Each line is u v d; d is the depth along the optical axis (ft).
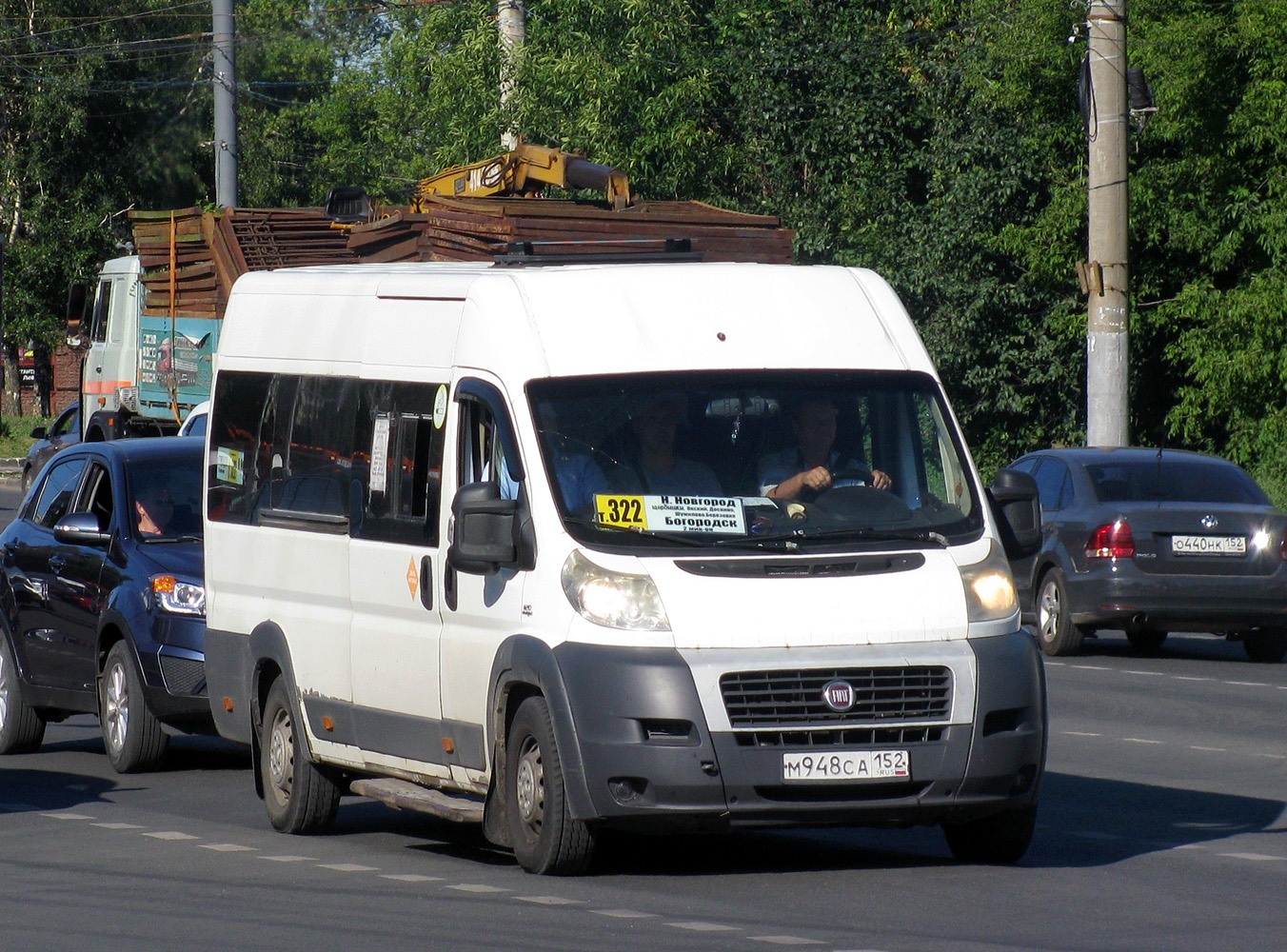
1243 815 92.22
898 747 71.36
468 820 77.56
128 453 119.44
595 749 70.79
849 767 70.85
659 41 337.72
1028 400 313.73
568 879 75.10
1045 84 296.92
